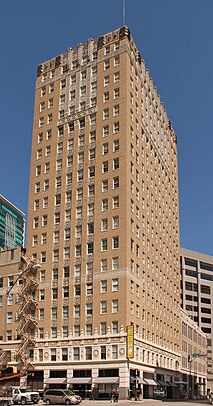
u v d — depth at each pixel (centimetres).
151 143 10006
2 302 8556
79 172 8569
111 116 8569
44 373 7644
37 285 8250
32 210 8875
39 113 9594
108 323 7344
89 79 9169
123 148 8206
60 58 9769
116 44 9075
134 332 7506
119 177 8050
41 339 7900
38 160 9200
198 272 17925
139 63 9700
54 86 9612
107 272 7619
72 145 8881
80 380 7225
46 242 8456
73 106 9156
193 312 17275
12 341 8150
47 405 5806
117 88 8712
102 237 7862
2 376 5706
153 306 8919
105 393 7044
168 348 9838
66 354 7569
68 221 8369
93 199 8200
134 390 7112
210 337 17338
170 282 10644
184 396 11025
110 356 7162
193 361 13050
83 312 7638
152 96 10562
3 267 8775
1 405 5450
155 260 9400
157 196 10106
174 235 11581
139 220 8469
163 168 10962
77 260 8006
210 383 16750
